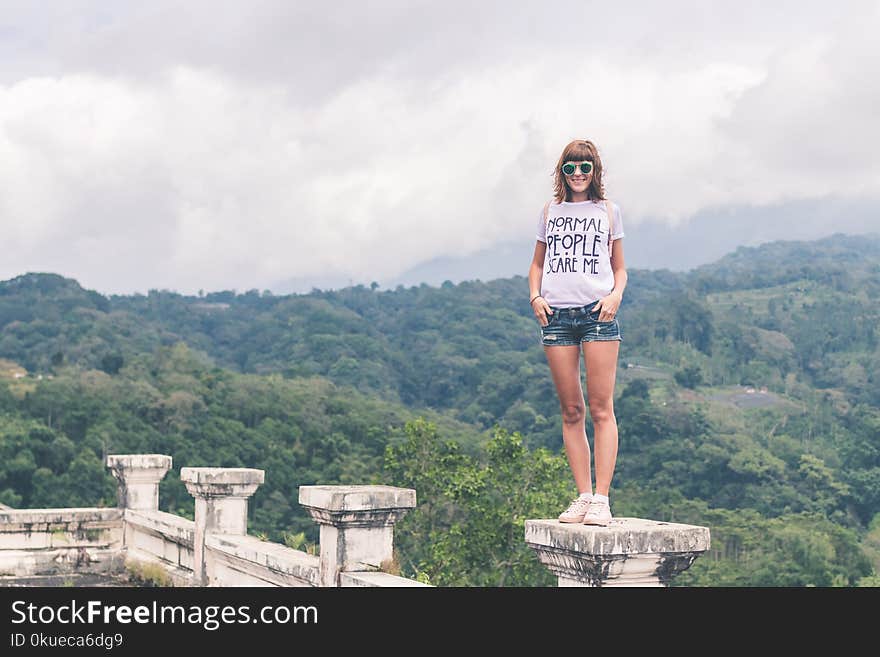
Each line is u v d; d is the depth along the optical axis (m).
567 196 4.73
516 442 25.58
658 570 3.92
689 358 142.25
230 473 7.83
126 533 9.73
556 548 4.00
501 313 168.12
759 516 70.12
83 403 70.44
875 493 87.06
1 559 9.20
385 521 5.84
